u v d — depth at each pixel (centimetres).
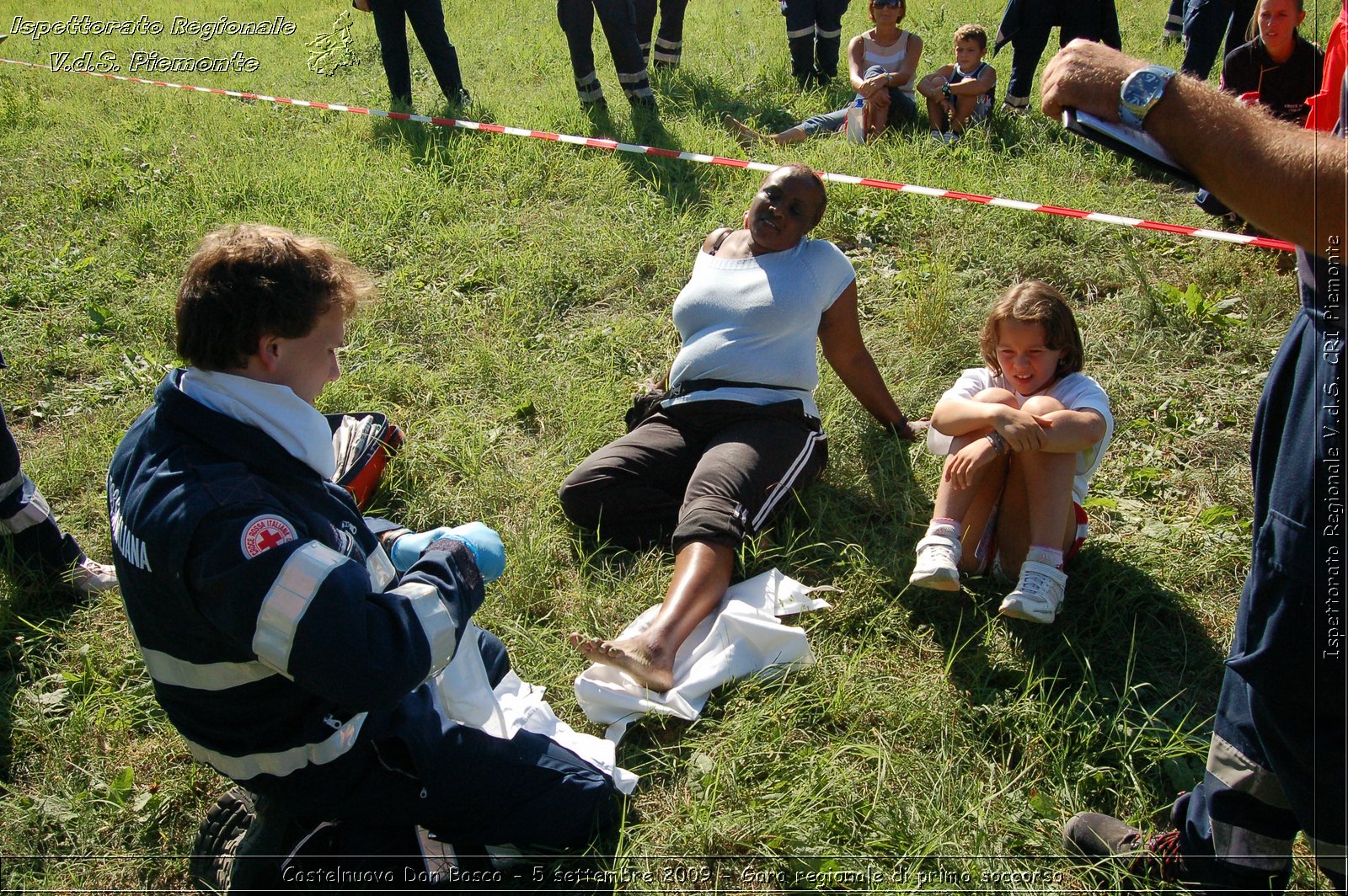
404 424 409
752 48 882
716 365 345
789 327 344
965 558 311
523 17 1083
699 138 649
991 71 647
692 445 347
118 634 314
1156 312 433
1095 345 421
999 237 500
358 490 358
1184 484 354
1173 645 296
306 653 186
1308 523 169
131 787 266
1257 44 484
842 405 395
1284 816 194
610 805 246
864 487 361
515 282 495
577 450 381
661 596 319
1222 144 154
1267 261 461
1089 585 312
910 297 463
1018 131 639
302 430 201
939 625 305
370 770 219
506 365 432
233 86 876
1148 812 249
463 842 232
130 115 769
